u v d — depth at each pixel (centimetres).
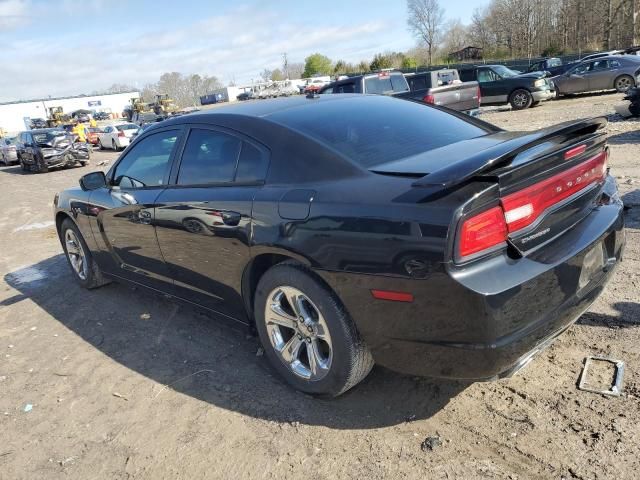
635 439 242
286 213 278
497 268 226
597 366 297
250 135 320
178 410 311
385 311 246
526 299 230
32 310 504
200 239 338
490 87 1959
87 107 10094
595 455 237
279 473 252
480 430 262
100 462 276
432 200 226
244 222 301
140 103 5769
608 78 1972
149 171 397
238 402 311
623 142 976
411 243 227
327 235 258
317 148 289
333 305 268
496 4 7531
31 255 725
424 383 306
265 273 300
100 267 498
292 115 328
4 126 9144
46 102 9688
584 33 6494
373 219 240
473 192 219
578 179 269
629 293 374
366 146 292
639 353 303
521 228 236
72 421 315
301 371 305
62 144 2078
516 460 240
